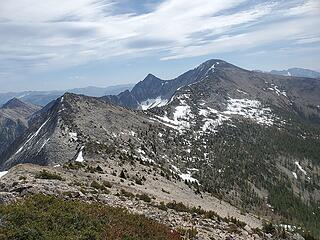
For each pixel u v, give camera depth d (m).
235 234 32.41
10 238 19.19
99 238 20.83
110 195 35.81
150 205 35.25
